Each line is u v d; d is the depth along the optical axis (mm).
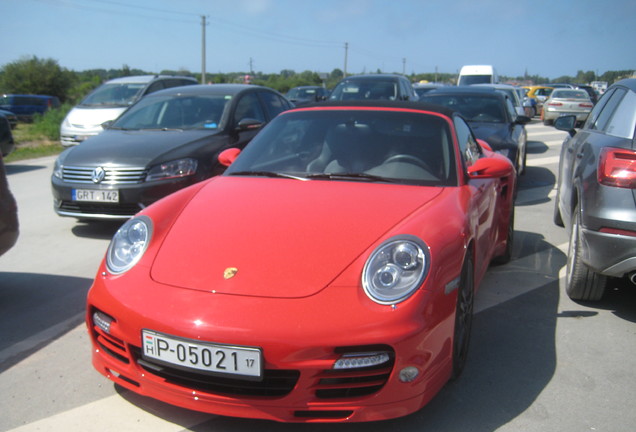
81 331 3359
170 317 2213
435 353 2291
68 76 39875
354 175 3172
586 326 3434
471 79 22469
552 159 11227
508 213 4344
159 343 2225
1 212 3457
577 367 2922
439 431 2365
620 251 3186
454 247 2479
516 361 2979
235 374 2146
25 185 8477
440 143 3379
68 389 2695
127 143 5547
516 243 5281
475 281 3057
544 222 6137
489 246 3717
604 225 3225
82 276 4344
